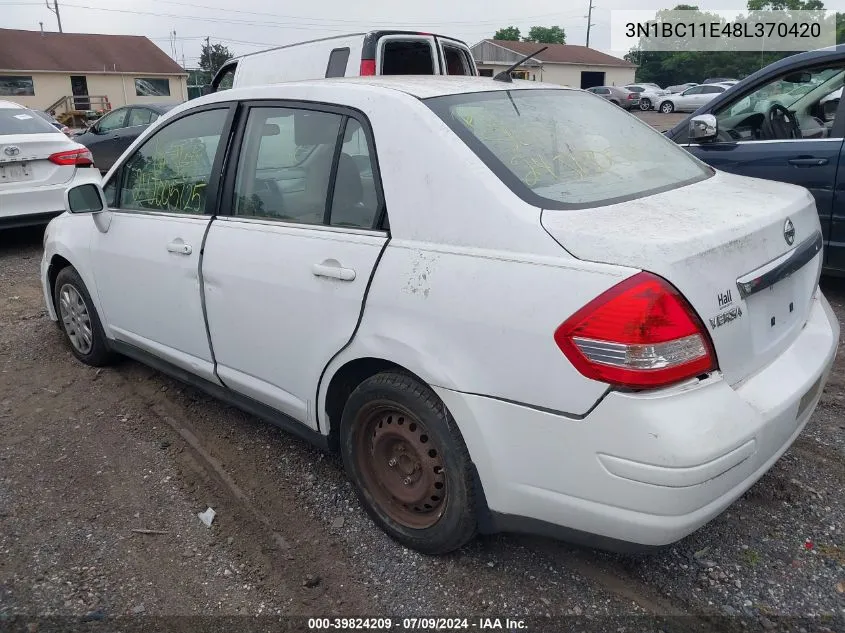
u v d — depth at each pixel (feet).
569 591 8.56
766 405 7.56
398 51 25.38
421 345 8.13
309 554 9.39
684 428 6.78
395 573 8.98
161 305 12.21
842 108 17.06
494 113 9.29
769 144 18.26
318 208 9.65
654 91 126.93
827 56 17.66
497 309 7.52
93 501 10.68
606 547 7.53
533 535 8.59
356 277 8.82
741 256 7.57
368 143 9.11
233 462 11.64
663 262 6.90
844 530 9.40
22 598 8.69
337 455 11.75
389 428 9.00
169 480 11.18
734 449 6.99
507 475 7.78
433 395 8.31
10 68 130.11
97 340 14.84
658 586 8.59
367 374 9.41
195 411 13.43
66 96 135.74
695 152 19.63
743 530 9.49
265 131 10.58
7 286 22.18
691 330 6.95
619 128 10.62
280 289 9.77
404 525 9.21
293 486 10.91
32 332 17.87
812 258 9.23
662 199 8.50
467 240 7.97
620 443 6.91
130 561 9.34
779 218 8.35
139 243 12.45
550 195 8.05
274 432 12.56
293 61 27.04
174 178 12.10
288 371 10.02
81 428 12.91
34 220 25.41
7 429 12.92
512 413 7.54
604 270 7.01
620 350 6.82
